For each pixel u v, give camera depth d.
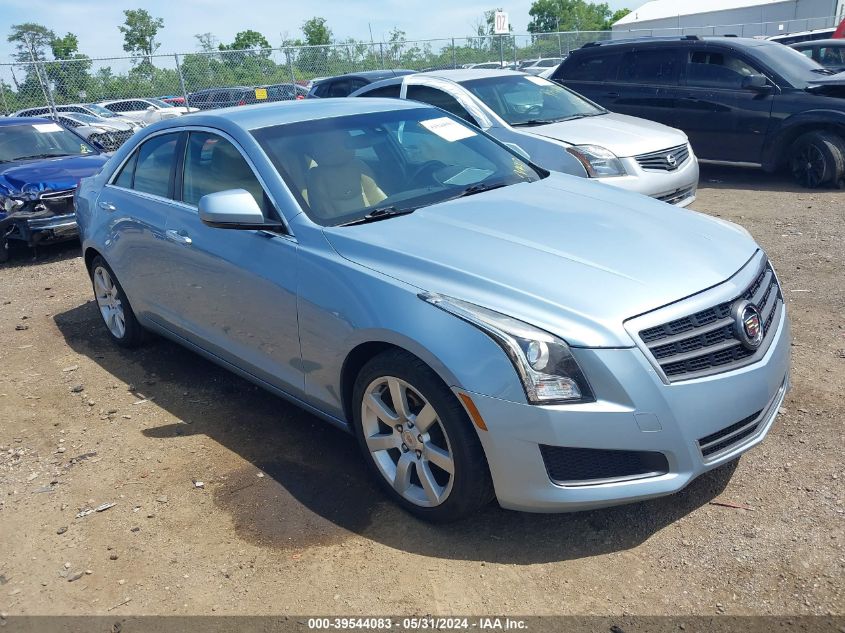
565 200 3.83
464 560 2.97
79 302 6.73
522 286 2.91
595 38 28.14
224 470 3.74
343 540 3.14
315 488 3.53
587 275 2.97
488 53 23.00
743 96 9.70
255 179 3.82
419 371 2.95
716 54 9.98
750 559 2.85
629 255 3.13
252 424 4.21
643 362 2.73
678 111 10.24
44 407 4.61
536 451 2.75
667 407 2.74
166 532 3.27
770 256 6.57
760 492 3.24
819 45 13.87
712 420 2.83
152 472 3.77
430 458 3.04
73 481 3.75
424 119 4.52
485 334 2.78
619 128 7.62
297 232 3.55
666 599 2.69
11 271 8.10
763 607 2.62
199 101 17.62
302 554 3.07
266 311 3.68
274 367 3.80
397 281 3.10
